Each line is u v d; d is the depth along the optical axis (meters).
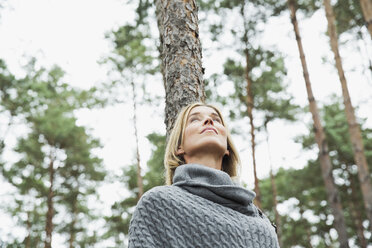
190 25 2.76
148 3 8.52
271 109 12.32
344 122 14.73
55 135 14.51
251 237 1.38
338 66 8.02
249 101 12.21
